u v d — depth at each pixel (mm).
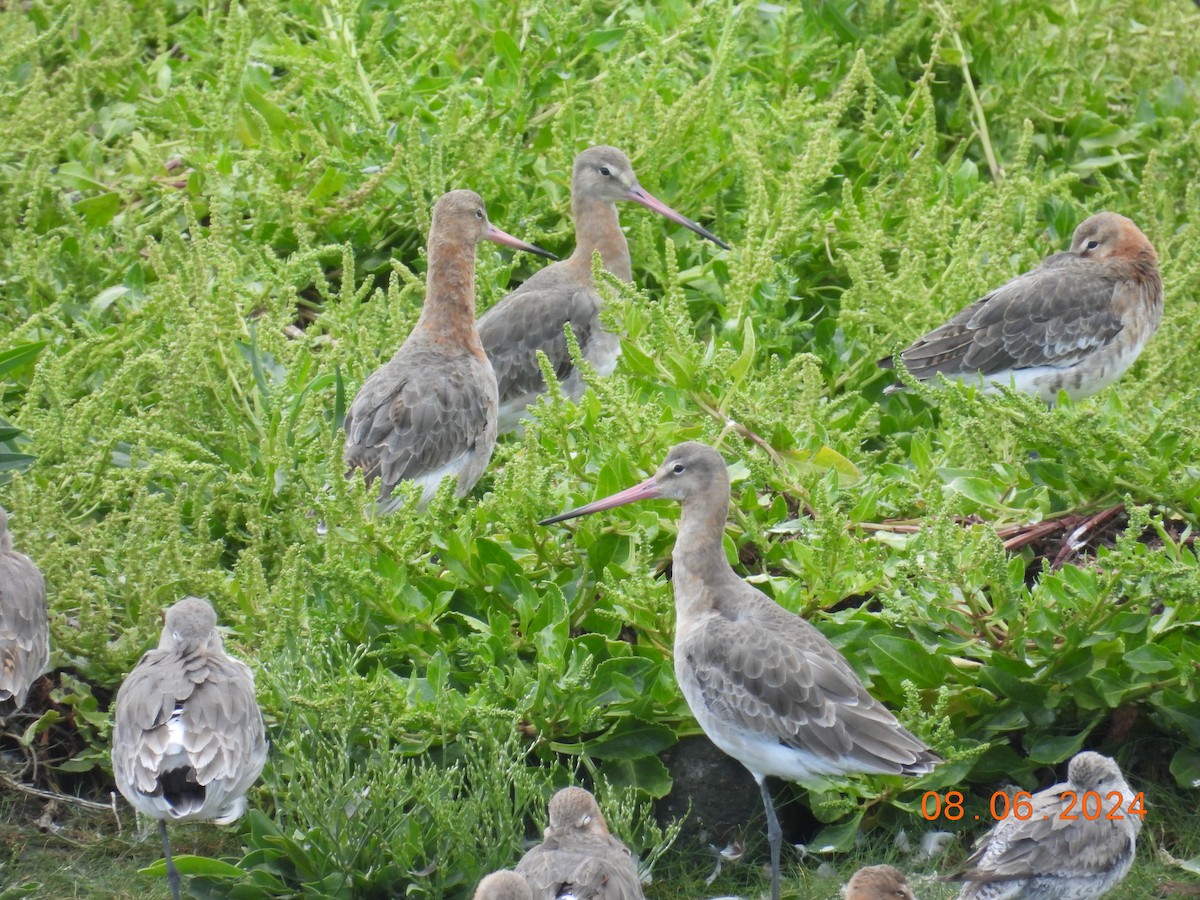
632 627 13492
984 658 12594
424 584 12883
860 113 20328
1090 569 12406
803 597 12766
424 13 19547
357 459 14609
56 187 17562
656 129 18547
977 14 20359
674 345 14844
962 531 12711
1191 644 12195
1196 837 12156
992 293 16781
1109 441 13539
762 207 17047
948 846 12188
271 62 18781
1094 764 11047
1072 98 20234
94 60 19672
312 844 11367
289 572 12586
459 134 17562
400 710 11977
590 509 12312
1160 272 17188
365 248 18172
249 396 15031
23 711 13016
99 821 12508
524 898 9594
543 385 17000
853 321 16547
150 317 15453
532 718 12188
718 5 19531
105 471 13992
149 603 12906
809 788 11992
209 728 10984
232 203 17281
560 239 18750
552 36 18609
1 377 15125
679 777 12555
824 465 13984
